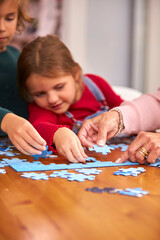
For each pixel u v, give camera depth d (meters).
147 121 1.49
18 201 0.78
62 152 1.17
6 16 1.63
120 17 4.32
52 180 0.95
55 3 3.83
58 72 1.66
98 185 0.91
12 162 1.13
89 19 4.14
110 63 4.36
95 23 4.19
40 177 0.97
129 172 1.03
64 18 3.92
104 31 4.26
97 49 4.25
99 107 2.02
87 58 4.21
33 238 0.60
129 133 1.46
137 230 0.63
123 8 4.32
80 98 1.98
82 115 1.93
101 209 0.73
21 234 0.62
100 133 1.32
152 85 4.59
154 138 1.18
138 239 0.60
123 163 1.15
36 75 1.66
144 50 4.48
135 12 4.36
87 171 1.03
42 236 0.61
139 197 0.82
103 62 4.32
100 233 0.62
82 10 4.05
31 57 1.71
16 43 3.63
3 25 1.62
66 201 0.78
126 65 4.46
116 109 1.44
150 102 1.54
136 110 1.48
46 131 1.30
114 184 0.92
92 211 0.72
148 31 4.45
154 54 4.52
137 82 4.52
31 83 1.70
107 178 0.97
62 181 0.94
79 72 1.87
